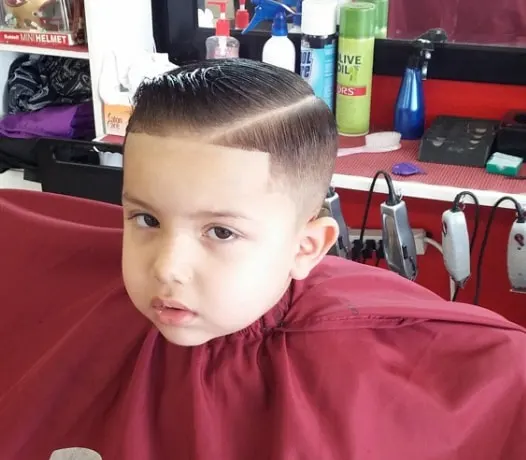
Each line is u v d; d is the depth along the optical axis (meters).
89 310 0.84
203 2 1.57
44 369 0.79
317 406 0.71
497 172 1.30
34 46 1.58
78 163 1.46
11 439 0.77
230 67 0.67
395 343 0.76
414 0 1.46
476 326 0.77
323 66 1.44
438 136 1.37
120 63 1.49
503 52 1.40
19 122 1.63
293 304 0.76
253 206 0.61
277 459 0.67
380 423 0.70
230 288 0.62
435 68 1.46
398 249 1.20
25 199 1.02
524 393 0.72
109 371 0.79
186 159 0.59
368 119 1.49
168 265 0.61
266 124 0.62
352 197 1.49
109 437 0.75
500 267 1.46
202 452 0.69
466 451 0.70
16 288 0.92
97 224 0.98
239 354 0.74
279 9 1.44
